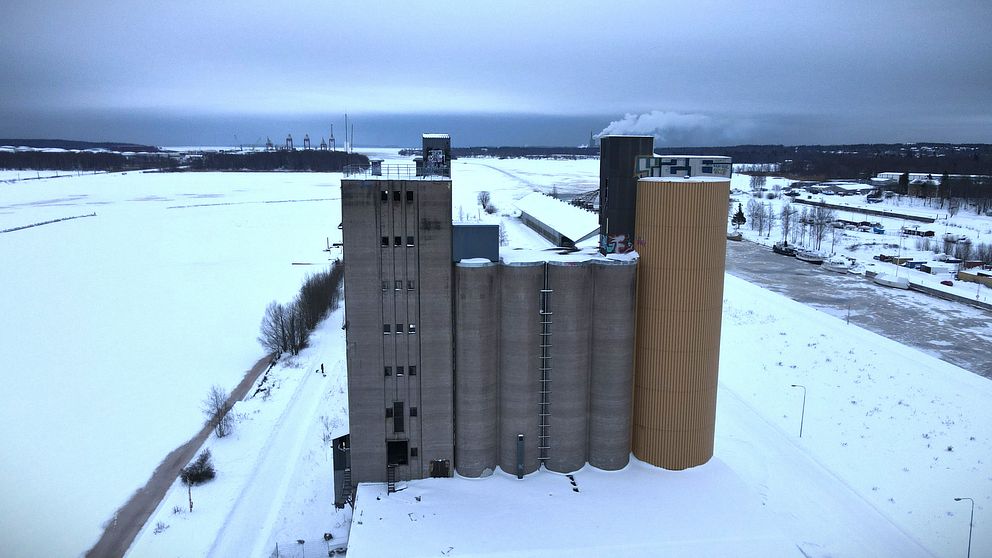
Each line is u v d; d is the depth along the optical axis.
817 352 75.12
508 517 37.97
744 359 73.31
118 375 70.50
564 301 41.53
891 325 88.56
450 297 40.41
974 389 63.19
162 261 136.75
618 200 43.41
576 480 42.69
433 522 37.34
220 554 39.31
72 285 114.12
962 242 142.00
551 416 43.19
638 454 45.25
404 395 41.38
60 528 41.75
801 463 49.00
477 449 42.47
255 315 95.44
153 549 39.66
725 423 56.03
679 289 41.78
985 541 39.66
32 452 52.12
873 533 40.47
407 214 39.09
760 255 146.62
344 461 43.41
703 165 43.03
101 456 51.69
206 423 58.19
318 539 40.28
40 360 75.06
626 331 42.59
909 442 52.56
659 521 37.75
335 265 120.94
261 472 49.28
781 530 37.09
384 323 40.28
